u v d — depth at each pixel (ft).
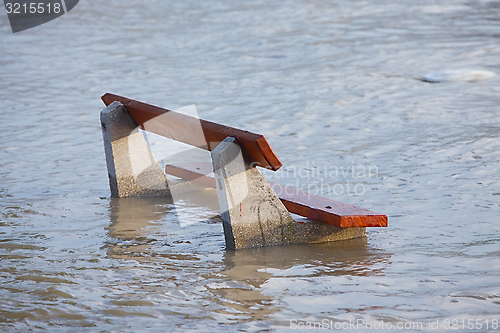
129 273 43.70
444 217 57.00
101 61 182.39
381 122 102.53
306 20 258.98
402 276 42.70
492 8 277.85
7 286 40.65
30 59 187.01
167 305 37.81
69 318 35.81
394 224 55.83
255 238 51.11
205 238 53.47
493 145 83.56
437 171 73.00
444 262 45.39
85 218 58.95
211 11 303.48
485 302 37.60
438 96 121.19
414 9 281.74
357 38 208.44
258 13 287.48
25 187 70.74
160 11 311.27
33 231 54.24
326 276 43.16
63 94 136.36
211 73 159.12
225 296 39.37
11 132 102.06
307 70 157.38
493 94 121.80
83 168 80.48
